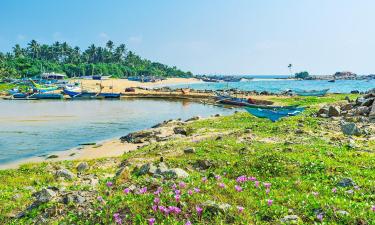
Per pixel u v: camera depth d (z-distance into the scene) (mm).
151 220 8531
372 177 13531
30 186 17016
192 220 8922
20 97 98125
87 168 21500
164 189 11062
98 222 9219
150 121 53656
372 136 24984
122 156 25125
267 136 26047
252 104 71875
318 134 26172
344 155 17797
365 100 39625
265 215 9453
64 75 179375
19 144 35344
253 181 12773
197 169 17000
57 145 34750
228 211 9273
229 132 30516
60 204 10922
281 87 176750
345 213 9367
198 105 81375
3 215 11961
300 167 14922
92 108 73125
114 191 12000
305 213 9648
